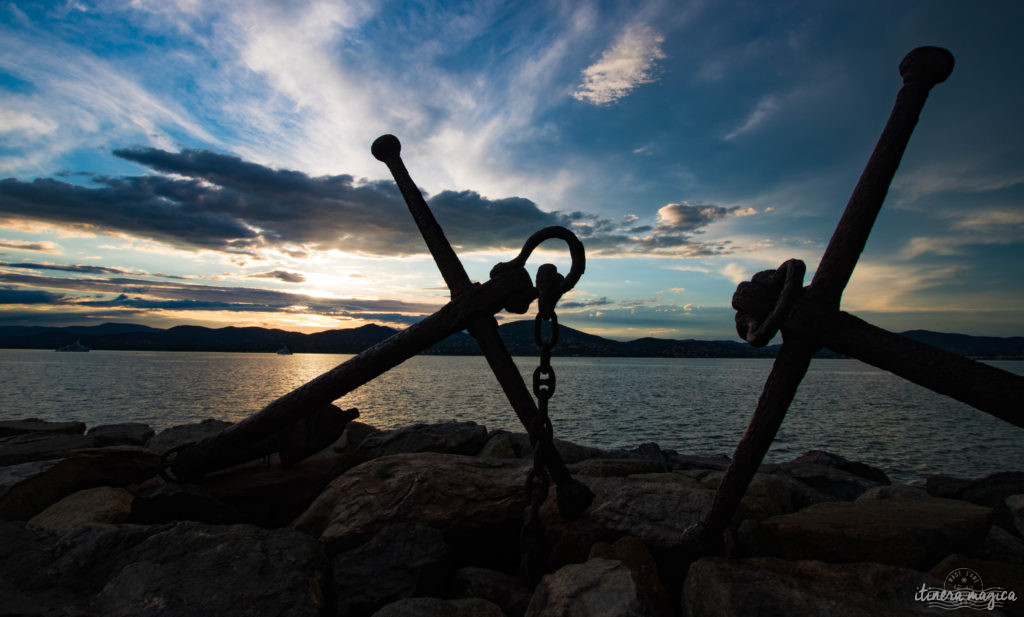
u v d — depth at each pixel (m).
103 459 5.60
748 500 4.58
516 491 4.64
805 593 2.96
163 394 53.44
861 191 3.18
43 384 64.62
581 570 3.15
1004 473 6.90
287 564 3.59
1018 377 2.85
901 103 3.12
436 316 4.07
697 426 33.12
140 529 3.89
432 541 3.92
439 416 36.44
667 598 3.42
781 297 3.12
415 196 4.29
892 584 3.02
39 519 4.64
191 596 3.19
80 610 2.96
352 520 4.33
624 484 4.65
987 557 4.15
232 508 4.84
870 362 3.19
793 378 3.30
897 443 26.86
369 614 3.37
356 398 53.69
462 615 3.06
